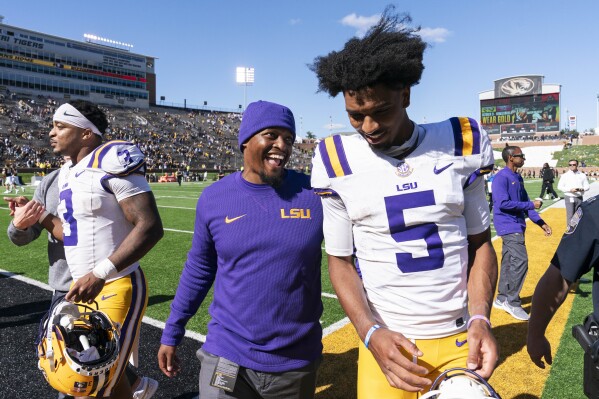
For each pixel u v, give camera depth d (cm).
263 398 196
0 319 476
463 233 164
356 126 152
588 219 152
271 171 196
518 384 329
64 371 194
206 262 220
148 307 516
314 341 205
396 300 162
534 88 7850
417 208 157
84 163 241
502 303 488
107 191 235
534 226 1166
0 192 2527
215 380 194
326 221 174
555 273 168
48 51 6638
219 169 5588
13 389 327
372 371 173
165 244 914
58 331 197
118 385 238
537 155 7044
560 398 308
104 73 7225
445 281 159
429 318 160
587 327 160
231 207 201
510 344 404
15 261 755
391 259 161
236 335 197
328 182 167
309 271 201
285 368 195
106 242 239
